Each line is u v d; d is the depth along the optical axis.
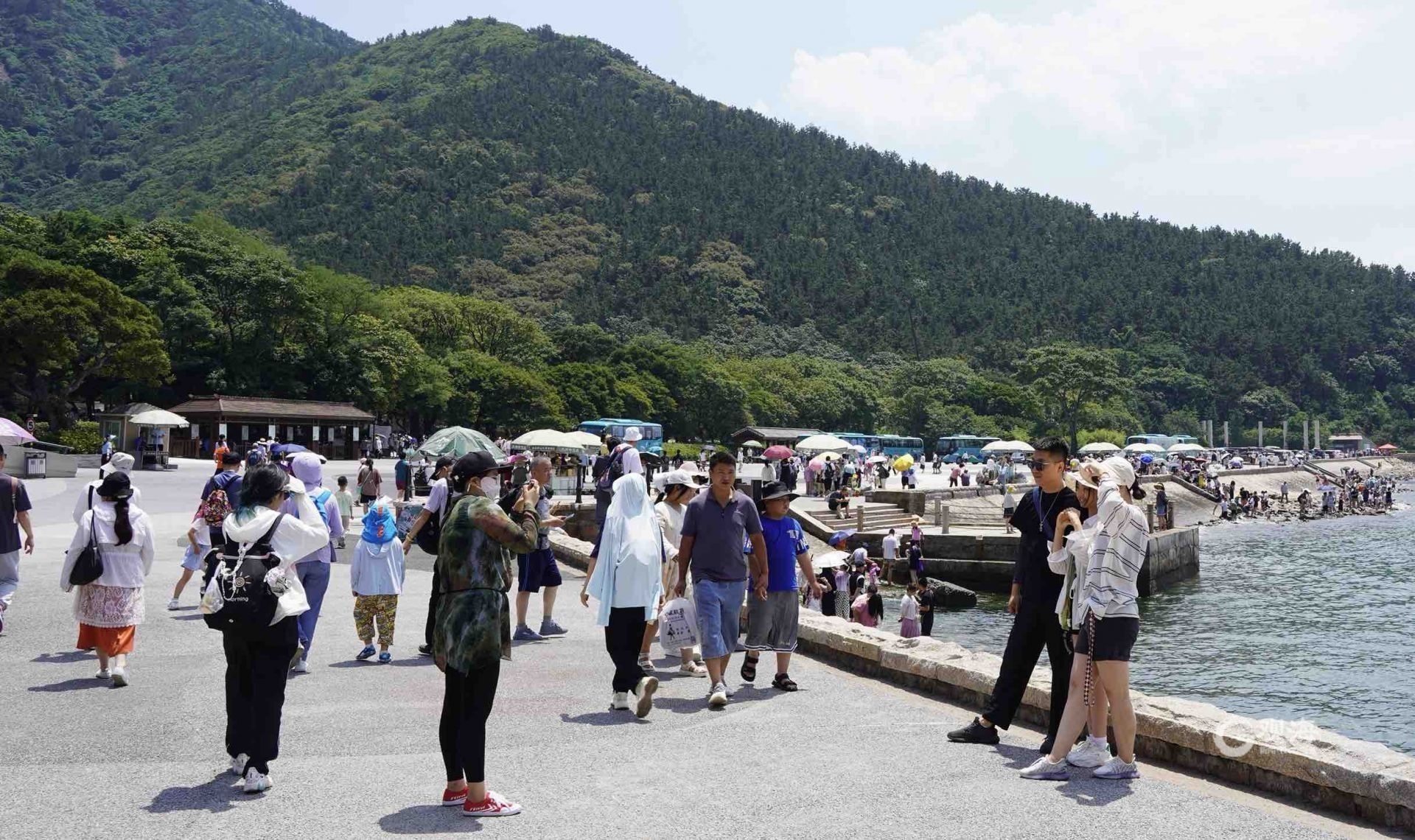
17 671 9.35
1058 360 147.25
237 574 6.03
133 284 81.19
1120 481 6.46
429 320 113.75
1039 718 7.94
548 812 5.67
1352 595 35.53
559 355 130.12
